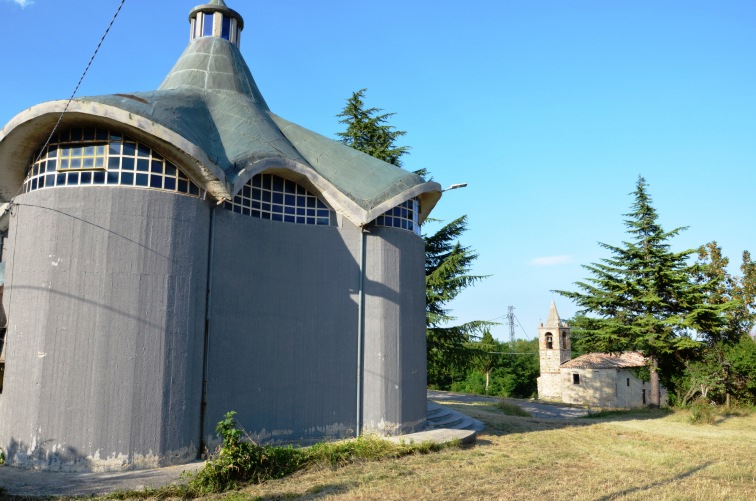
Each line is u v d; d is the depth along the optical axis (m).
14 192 17.16
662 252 31.84
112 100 13.52
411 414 17.42
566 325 52.34
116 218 13.24
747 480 12.49
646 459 15.15
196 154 13.66
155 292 13.25
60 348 12.72
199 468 12.49
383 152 31.28
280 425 15.20
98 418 12.43
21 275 13.50
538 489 11.12
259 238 15.66
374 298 17.14
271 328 15.46
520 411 28.62
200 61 18.98
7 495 10.27
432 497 10.43
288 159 16.08
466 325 28.48
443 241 30.55
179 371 13.27
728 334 32.59
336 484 11.30
